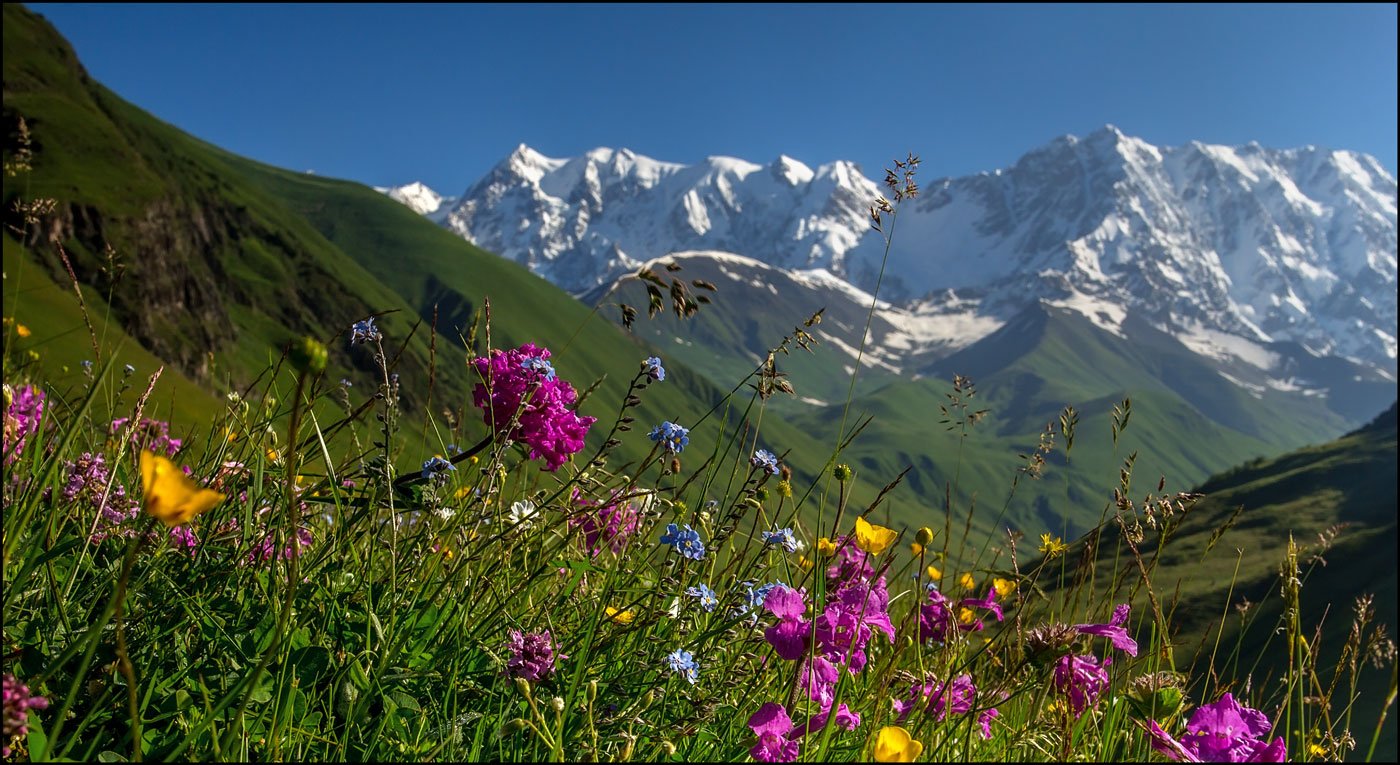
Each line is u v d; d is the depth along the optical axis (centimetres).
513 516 356
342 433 360
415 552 341
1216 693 373
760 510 361
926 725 334
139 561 310
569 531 361
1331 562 11906
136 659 278
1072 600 378
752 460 364
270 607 306
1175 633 387
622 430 368
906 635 363
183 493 183
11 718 200
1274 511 14938
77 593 297
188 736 233
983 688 343
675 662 305
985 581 416
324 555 329
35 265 5234
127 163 19338
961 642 377
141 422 384
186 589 311
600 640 338
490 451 367
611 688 315
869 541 325
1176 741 322
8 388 321
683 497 368
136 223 17138
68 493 333
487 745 281
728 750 312
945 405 397
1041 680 346
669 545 362
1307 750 360
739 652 358
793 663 353
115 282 373
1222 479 18825
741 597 341
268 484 351
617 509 380
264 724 271
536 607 348
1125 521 369
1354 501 14575
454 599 331
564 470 377
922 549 350
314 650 291
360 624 315
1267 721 328
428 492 342
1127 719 353
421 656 311
